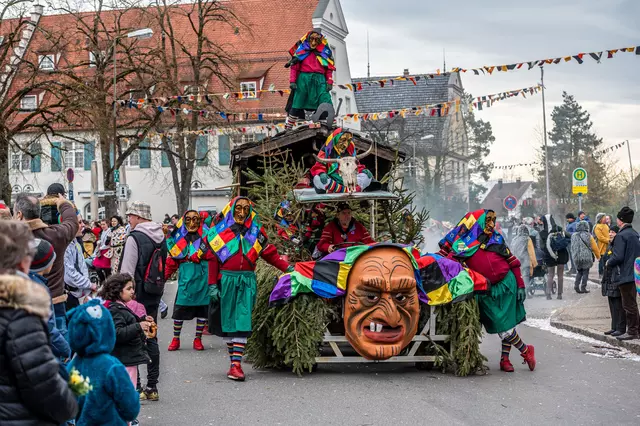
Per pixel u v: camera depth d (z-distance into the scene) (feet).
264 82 163.73
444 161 192.95
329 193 33.37
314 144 42.70
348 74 187.93
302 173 38.63
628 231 40.42
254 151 42.52
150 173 158.20
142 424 24.76
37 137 110.73
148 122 120.78
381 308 30.55
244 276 31.94
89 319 16.57
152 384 28.19
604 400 27.76
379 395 28.73
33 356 12.48
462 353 32.27
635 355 37.68
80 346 16.63
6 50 107.96
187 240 40.32
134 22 120.47
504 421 24.76
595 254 71.97
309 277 31.94
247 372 33.83
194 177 163.53
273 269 34.45
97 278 59.72
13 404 12.55
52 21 154.51
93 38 114.93
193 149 124.06
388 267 30.78
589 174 207.82
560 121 296.51
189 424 24.80
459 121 211.20
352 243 34.22
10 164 168.14
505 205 107.04
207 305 40.45
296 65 48.34
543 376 32.40
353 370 33.99
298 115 48.78
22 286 12.61
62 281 25.04
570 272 92.84
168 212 168.76
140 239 31.58
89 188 170.09
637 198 216.33
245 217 32.14
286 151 40.91
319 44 48.14
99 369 16.55
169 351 40.50
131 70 114.83
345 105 186.60
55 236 24.25
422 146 188.34
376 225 37.65
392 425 24.39
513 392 29.14
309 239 36.50
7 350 12.42
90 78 118.11
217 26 172.24
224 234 31.83
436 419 25.04
